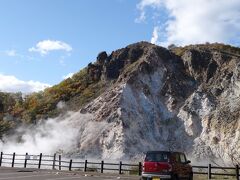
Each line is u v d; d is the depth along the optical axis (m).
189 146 80.44
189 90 96.44
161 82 97.75
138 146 76.62
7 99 140.25
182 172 23.73
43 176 27.00
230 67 97.69
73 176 29.34
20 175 26.78
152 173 22.52
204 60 102.88
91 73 111.88
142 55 106.31
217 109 86.44
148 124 84.88
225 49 115.62
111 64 107.19
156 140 82.00
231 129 79.19
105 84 102.56
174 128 85.81
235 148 74.94
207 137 81.00
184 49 114.25
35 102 111.81
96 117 84.62
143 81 95.00
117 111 83.50
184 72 102.94
